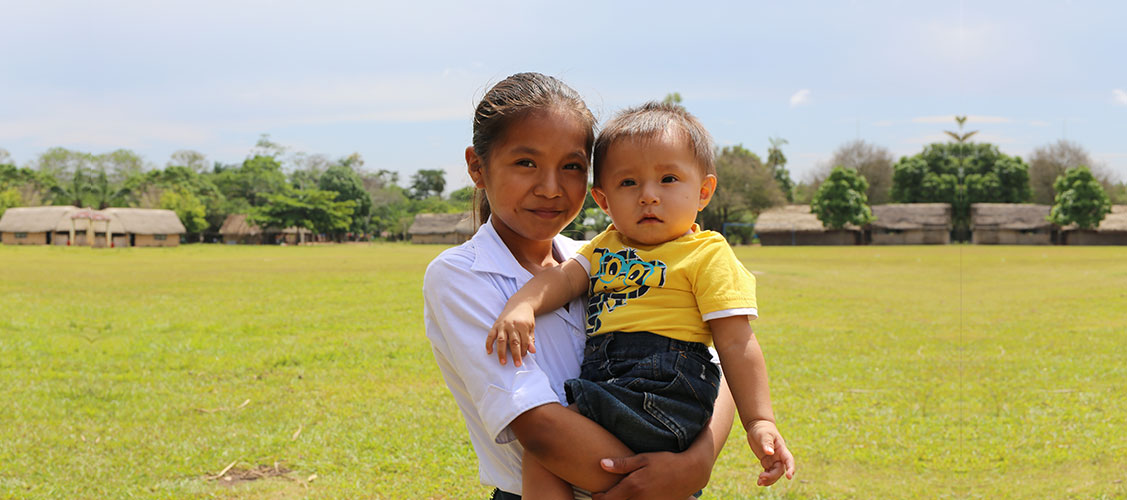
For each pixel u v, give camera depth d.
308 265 31.52
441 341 1.88
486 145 1.91
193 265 31.59
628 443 1.70
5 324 12.45
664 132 1.89
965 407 6.99
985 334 11.41
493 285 1.83
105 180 96.81
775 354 9.75
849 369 8.75
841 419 6.62
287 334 11.66
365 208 101.75
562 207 1.91
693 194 1.92
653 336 1.82
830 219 70.19
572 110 1.90
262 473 5.39
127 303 16.00
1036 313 13.93
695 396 1.78
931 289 19.12
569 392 1.76
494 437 1.70
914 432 6.22
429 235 87.62
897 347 10.28
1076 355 9.62
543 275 1.89
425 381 8.27
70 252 47.38
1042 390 7.68
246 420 6.71
